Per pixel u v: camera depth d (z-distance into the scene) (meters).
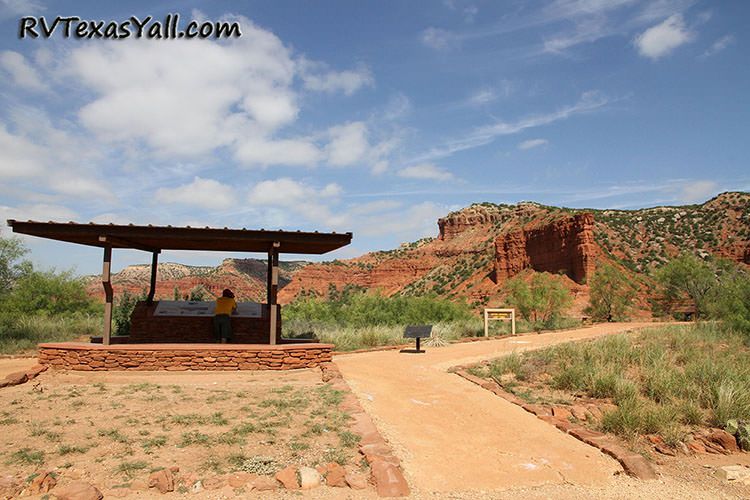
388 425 7.48
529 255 86.75
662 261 80.62
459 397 9.45
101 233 11.42
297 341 14.30
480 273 101.56
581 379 10.13
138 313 13.59
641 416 7.64
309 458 5.78
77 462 5.48
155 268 14.26
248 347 11.26
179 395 8.70
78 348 10.73
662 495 5.54
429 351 16.14
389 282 127.19
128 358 10.78
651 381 9.75
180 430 6.66
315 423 7.02
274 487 5.08
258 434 6.55
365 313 28.67
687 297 39.78
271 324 12.17
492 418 8.16
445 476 5.79
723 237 82.69
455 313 31.75
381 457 5.82
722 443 7.19
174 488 4.96
